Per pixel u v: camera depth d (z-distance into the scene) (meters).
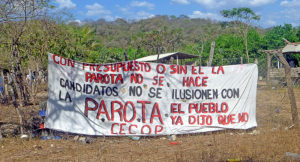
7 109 11.80
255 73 9.47
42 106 8.65
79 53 19.27
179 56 29.12
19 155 6.73
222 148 7.20
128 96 8.48
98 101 8.30
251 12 40.78
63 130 8.00
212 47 10.43
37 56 14.23
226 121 9.17
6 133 8.36
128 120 8.45
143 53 46.38
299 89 21.66
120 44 73.50
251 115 9.43
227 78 9.23
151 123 8.58
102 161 6.30
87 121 8.22
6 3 9.27
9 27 9.80
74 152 6.94
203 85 9.05
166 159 6.44
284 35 40.81
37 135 8.25
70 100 8.12
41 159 6.46
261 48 36.84
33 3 10.02
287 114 11.74
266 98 16.06
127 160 6.38
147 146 7.60
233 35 44.75
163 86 8.73
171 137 8.36
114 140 8.14
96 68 8.33
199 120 8.96
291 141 7.64
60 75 8.05
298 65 29.20
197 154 6.73
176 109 8.80
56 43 15.30
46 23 13.13
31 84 14.10
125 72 8.48
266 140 7.80
